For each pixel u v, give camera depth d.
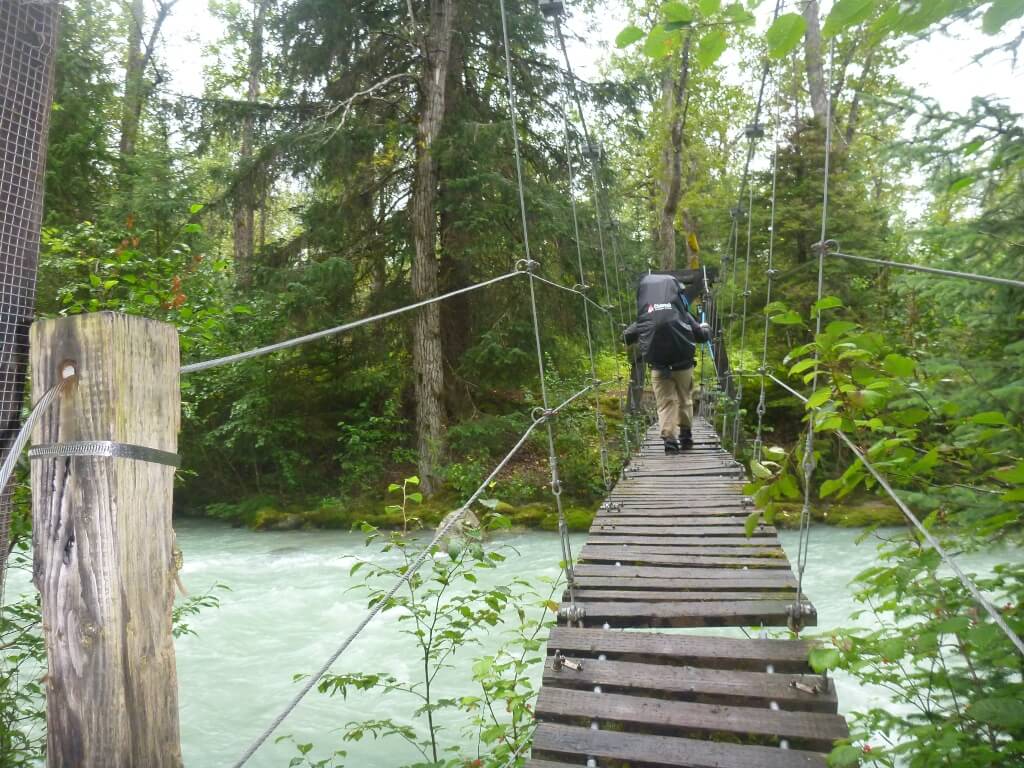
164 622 0.93
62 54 8.66
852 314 9.22
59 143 8.62
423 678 4.43
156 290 3.20
